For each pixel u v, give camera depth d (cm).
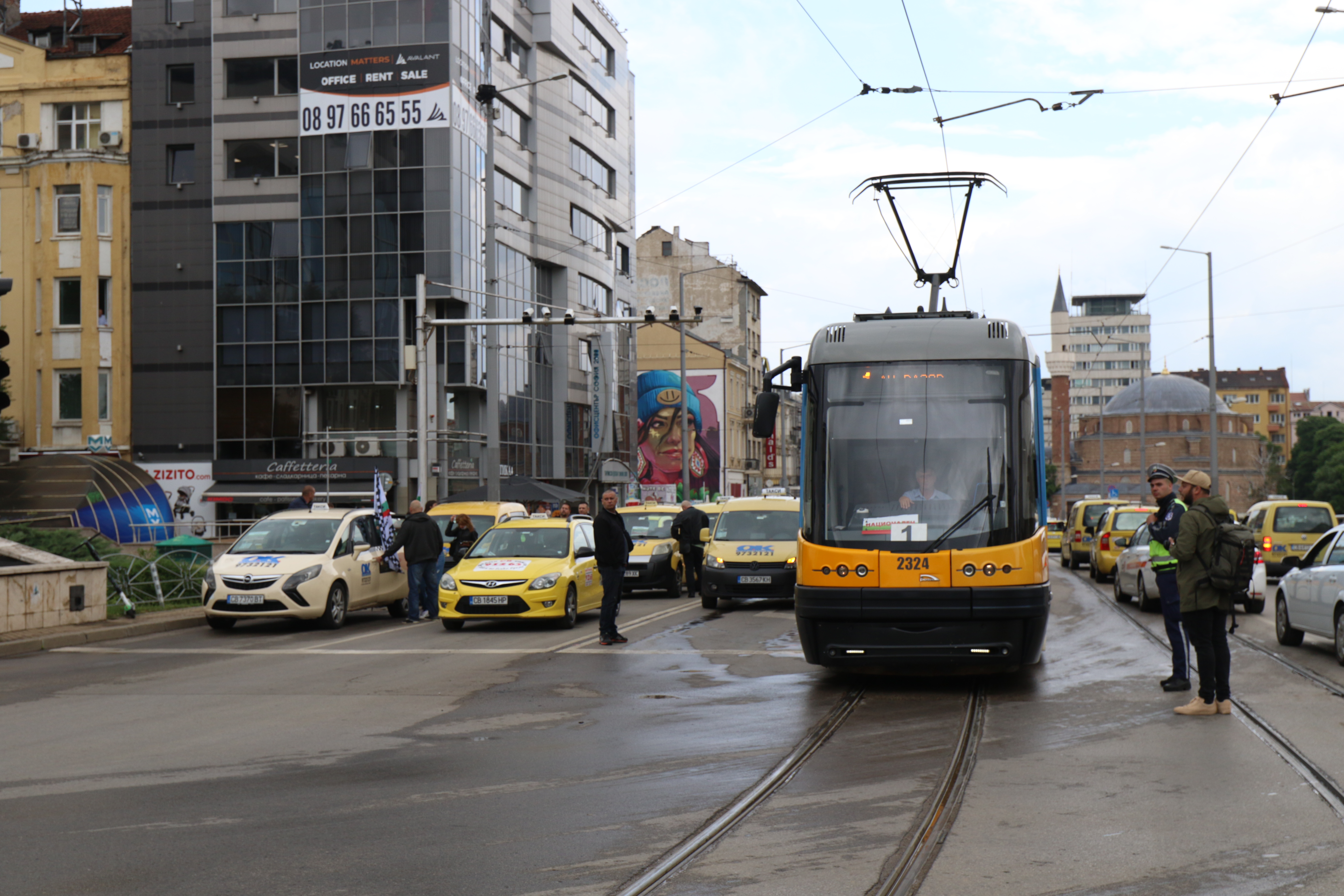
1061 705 1103
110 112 4938
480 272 4959
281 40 4834
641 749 901
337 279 4766
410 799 736
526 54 5581
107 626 1811
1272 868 579
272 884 559
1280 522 2923
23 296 4856
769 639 1712
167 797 746
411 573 2059
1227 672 1039
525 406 5453
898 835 643
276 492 4759
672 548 2659
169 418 4891
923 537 1165
